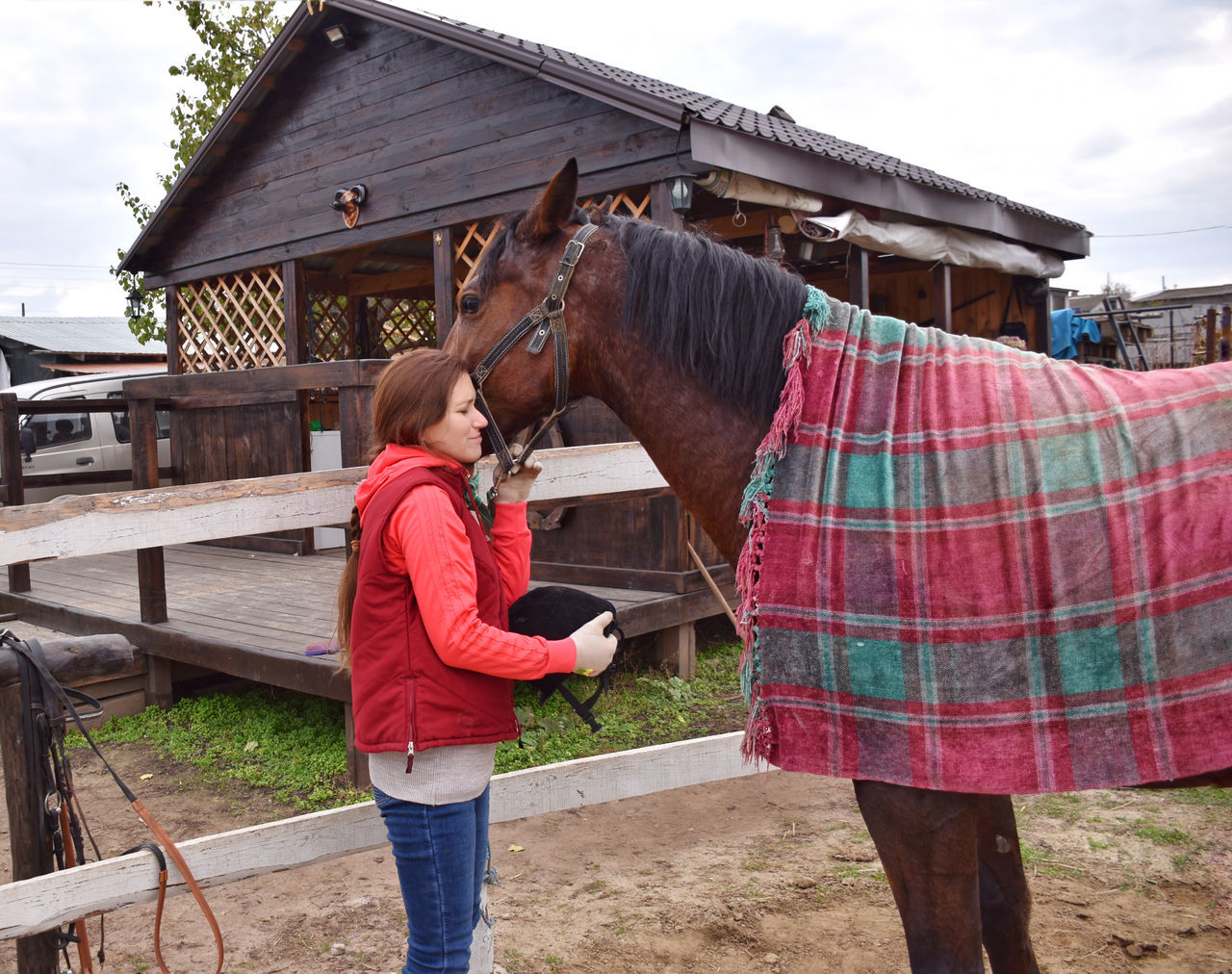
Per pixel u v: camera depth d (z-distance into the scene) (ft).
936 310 23.99
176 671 16.38
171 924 8.98
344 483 9.15
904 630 4.59
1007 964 5.87
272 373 15.02
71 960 8.23
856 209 19.53
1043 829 10.41
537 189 18.12
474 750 5.37
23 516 7.68
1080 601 4.46
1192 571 4.39
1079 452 4.59
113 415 31.19
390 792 5.30
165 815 11.69
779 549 4.87
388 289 30.42
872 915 8.59
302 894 9.55
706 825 11.07
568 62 18.42
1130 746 4.38
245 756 13.65
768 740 4.88
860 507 4.75
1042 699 4.46
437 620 4.96
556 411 6.13
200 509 8.51
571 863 10.07
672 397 5.69
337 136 22.20
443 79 19.71
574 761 7.78
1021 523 4.53
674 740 13.48
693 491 5.75
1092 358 36.27
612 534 17.31
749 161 16.11
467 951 5.48
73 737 14.76
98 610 17.38
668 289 5.60
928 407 4.84
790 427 5.02
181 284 27.73
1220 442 4.53
